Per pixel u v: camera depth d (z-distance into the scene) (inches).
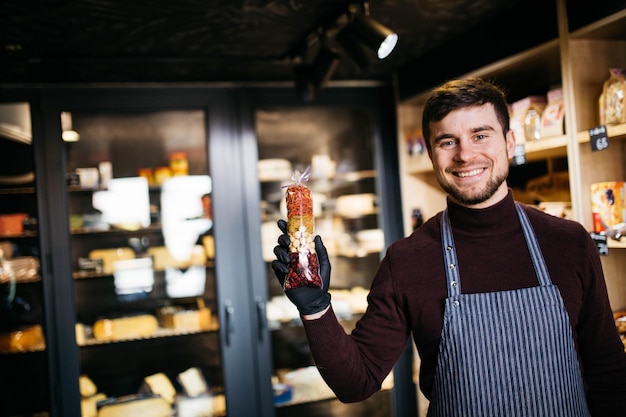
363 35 73.4
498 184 48.8
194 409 113.5
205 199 119.6
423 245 52.6
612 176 73.5
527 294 48.5
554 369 48.1
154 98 107.9
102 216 116.0
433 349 51.3
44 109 102.7
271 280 124.3
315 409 126.1
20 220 108.2
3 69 96.1
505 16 83.0
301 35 88.3
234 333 110.4
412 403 118.9
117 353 118.2
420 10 81.6
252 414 110.9
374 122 120.2
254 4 75.2
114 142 119.6
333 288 129.8
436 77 101.3
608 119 68.2
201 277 122.5
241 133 111.7
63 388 102.7
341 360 47.8
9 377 111.1
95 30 82.1
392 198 120.3
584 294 49.7
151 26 81.5
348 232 129.9
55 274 102.7
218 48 93.1
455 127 48.6
